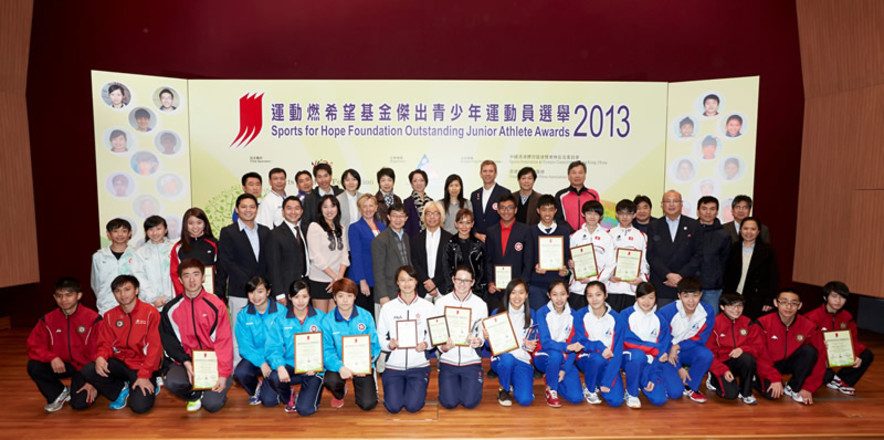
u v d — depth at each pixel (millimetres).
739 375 3396
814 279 5086
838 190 4820
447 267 3740
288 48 5285
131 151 5059
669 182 5332
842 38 4688
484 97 5324
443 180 5414
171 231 5246
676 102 5254
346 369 3094
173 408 3275
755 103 4988
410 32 5297
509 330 3277
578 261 3914
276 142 5305
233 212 5305
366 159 5371
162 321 3205
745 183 5098
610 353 3299
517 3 5285
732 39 5246
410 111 5332
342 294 3125
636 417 3123
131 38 5184
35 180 5262
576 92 5312
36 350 3170
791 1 5148
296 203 3715
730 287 4020
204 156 5254
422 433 2900
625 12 5281
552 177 5398
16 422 3064
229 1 5234
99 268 3709
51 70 5188
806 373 3338
